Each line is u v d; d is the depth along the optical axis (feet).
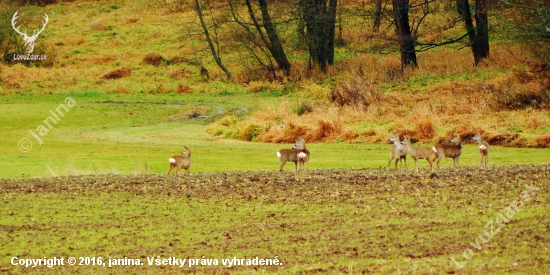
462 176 207.21
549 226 145.48
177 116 422.00
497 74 419.74
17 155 290.97
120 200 186.09
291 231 150.10
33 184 212.64
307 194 186.91
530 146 295.48
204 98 477.77
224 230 153.07
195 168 254.27
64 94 482.69
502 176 205.57
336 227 151.74
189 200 184.14
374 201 175.83
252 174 227.40
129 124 399.03
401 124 338.13
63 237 151.43
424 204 170.19
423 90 411.13
